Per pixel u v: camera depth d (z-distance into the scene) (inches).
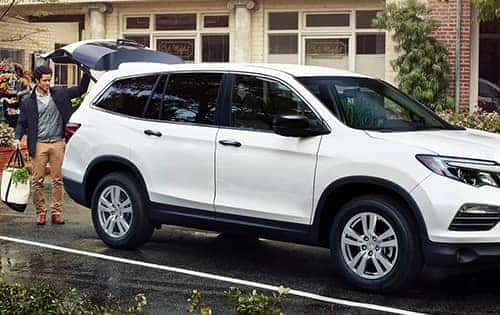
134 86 327.6
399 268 248.4
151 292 256.5
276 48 709.3
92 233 362.3
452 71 617.3
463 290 263.4
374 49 677.9
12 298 171.8
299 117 264.5
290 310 236.5
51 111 374.6
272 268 294.7
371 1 673.6
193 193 297.9
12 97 625.9
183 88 311.0
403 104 298.5
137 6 755.4
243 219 283.9
